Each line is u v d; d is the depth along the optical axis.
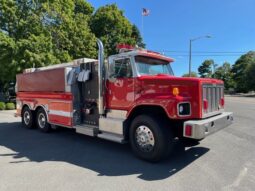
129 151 6.68
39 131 9.73
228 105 21.91
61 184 4.54
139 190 4.27
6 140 8.18
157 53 7.26
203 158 5.96
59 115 8.53
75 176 4.93
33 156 6.33
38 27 20.80
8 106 18.84
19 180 4.75
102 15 32.91
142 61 6.51
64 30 23.05
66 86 8.08
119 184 4.53
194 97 5.43
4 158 6.18
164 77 5.68
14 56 18.67
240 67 64.88
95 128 7.14
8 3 19.84
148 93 5.88
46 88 9.11
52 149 7.00
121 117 6.52
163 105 5.51
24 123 10.60
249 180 4.63
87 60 7.92
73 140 8.09
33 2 20.62
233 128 9.69
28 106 10.27
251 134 8.56
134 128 6.02
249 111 16.16
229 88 75.50
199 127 5.09
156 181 4.64
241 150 6.60
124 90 6.41
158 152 5.57
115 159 6.00
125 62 6.46
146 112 6.17
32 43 19.22
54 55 21.45
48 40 20.61
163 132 5.55
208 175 4.90
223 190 4.23
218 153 6.35
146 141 5.78
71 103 7.95
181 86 5.46
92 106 7.70
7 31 20.52
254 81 52.81
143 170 5.23
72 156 6.30
